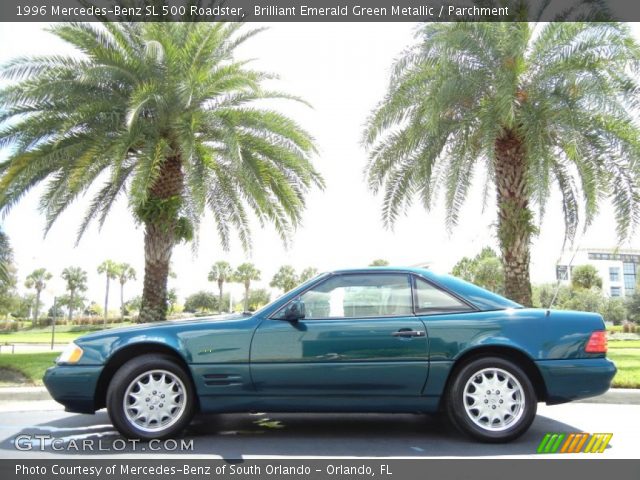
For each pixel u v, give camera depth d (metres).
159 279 13.41
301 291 4.98
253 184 12.92
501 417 4.68
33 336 46.19
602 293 64.19
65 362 4.82
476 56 11.33
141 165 11.41
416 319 4.79
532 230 12.26
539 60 11.60
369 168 13.47
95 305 100.50
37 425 5.74
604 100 10.27
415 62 11.73
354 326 4.74
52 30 11.52
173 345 4.74
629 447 4.67
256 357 4.68
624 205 11.37
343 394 4.67
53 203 11.89
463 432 4.70
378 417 5.95
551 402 4.71
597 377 4.64
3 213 11.73
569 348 4.69
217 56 13.45
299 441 4.88
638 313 55.69
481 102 11.88
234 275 78.31
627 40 10.72
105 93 12.30
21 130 11.79
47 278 81.12
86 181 11.64
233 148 11.46
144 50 12.55
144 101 11.02
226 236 16.08
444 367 4.65
